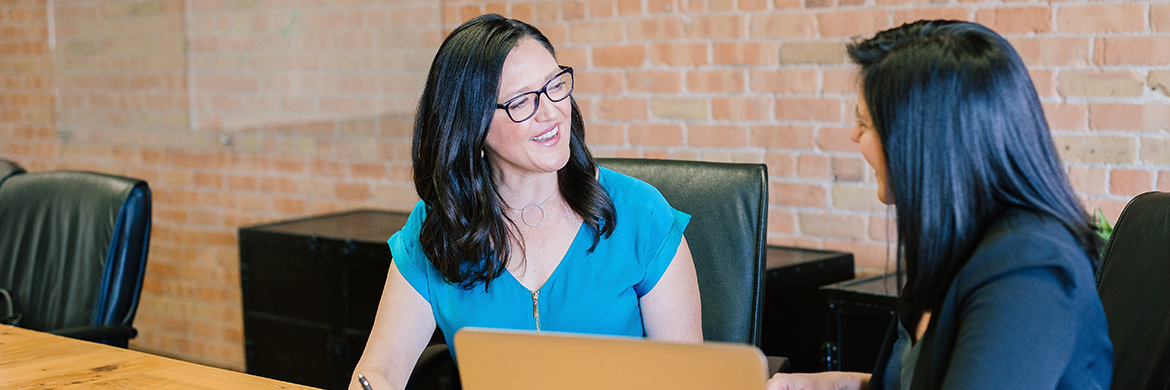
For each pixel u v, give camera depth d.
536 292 1.55
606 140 2.86
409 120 3.12
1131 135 2.13
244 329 3.06
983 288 0.92
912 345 1.12
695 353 0.90
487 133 1.45
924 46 0.96
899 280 1.07
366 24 3.16
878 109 0.97
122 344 2.10
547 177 1.55
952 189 0.95
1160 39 2.06
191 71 3.61
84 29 3.87
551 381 0.98
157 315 3.99
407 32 3.08
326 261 2.79
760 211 1.67
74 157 4.04
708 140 2.68
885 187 1.03
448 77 1.45
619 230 1.57
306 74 3.33
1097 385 0.95
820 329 2.17
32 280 2.21
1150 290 1.25
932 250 0.97
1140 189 2.13
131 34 3.74
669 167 1.76
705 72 2.65
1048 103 2.23
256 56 3.44
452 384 1.75
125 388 1.42
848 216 2.49
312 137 3.38
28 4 4.03
